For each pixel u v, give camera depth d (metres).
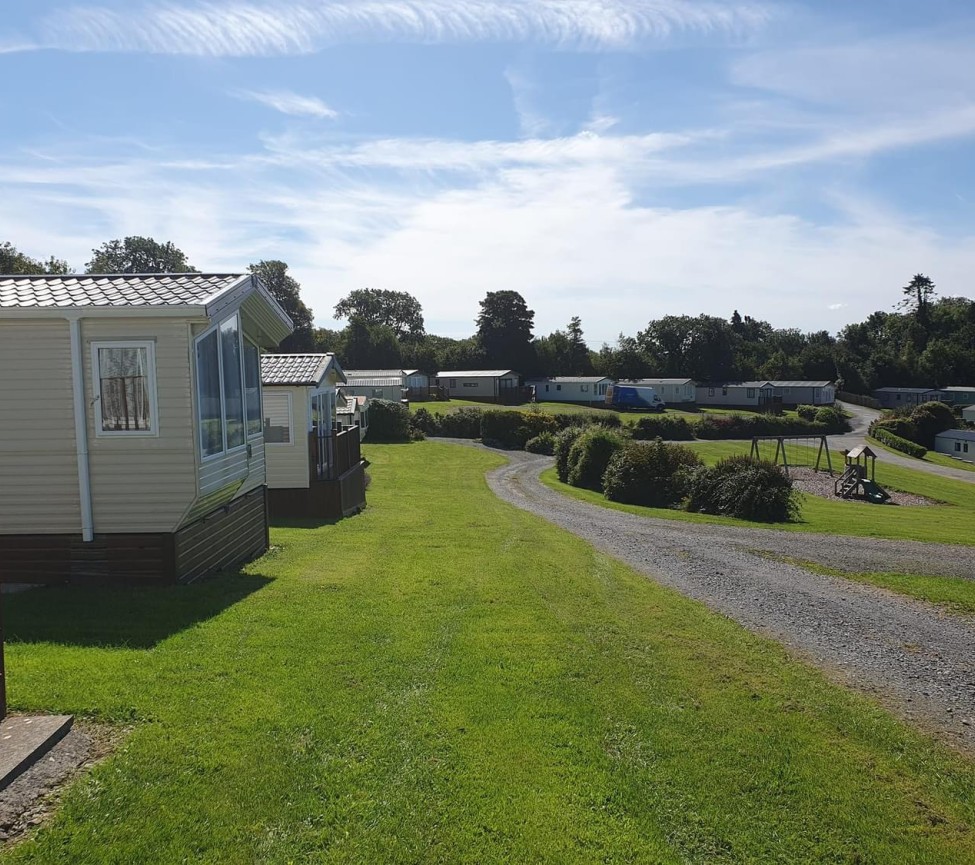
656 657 6.76
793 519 20.00
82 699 4.88
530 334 80.56
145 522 8.26
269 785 4.07
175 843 3.55
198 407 8.31
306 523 15.55
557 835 3.85
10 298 8.22
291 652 6.11
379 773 4.29
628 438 30.17
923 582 11.38
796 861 3.81
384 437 39.75
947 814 4.36
